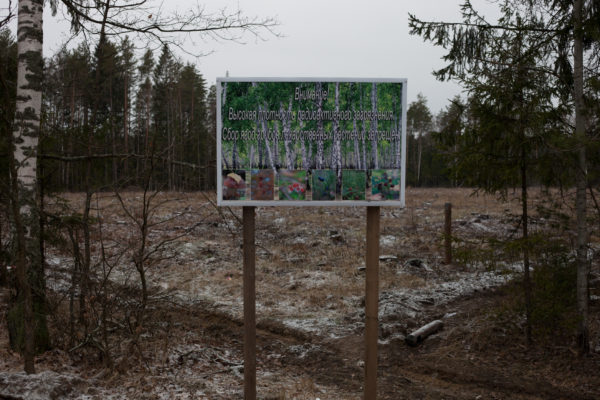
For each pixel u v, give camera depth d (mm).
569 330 7172
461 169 7336
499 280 11602
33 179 6137
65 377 5000
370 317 4586
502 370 6887
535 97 6809
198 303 10375
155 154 6230
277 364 7512
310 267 13273
